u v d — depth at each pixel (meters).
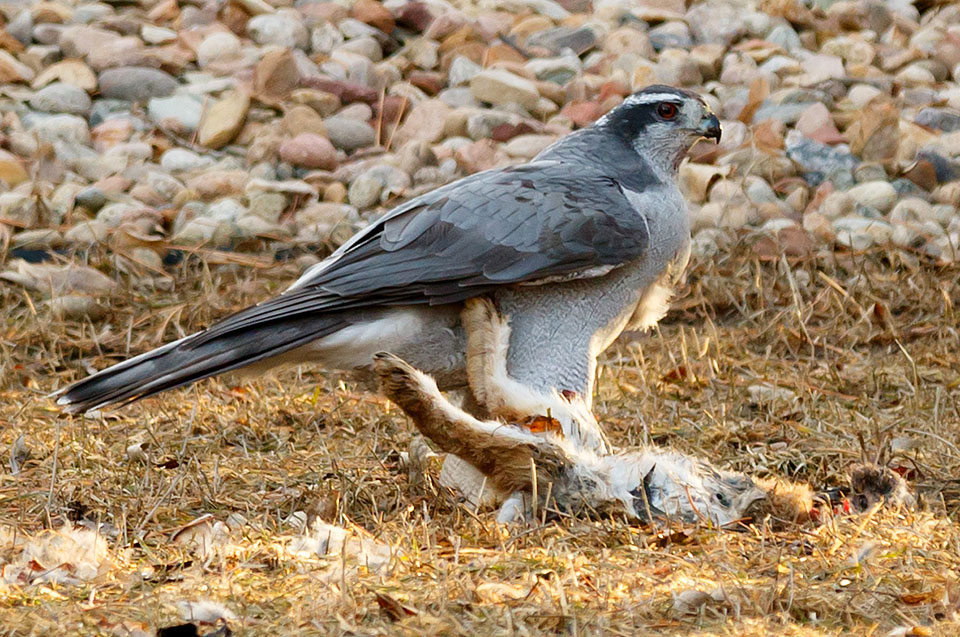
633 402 11.42
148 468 9.13
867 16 20.42
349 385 11.88
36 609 6.65
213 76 18.44
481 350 8.94
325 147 16.91
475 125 17.45
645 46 19.36
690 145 9.97
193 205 15.92
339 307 9.05
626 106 9.99
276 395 11.54
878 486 8.66
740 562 7.46
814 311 13.97
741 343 13.37
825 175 16.89
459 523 8.23
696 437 10.54
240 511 8.75
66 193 15.82
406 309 9.23
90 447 9.90
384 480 9.30
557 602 6.67
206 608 6.55
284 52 17.92
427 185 16.44
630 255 9.39
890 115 17.12
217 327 9.02
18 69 18.06
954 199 16.53
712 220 15.91
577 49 19.48
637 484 8.27
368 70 18.44
